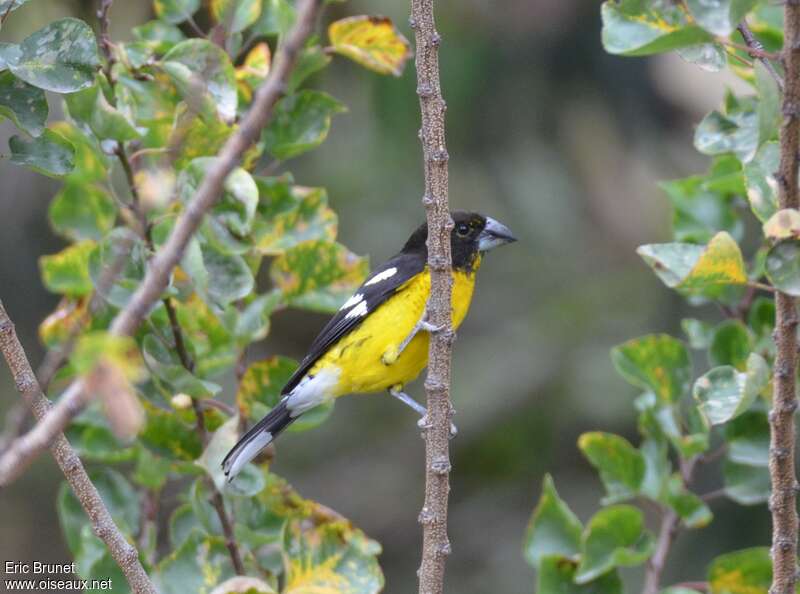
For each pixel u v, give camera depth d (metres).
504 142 14.80
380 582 7.82
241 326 8.70
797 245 6.36
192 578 8.16
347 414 16.33
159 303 8.48
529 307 15.62
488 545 15.50
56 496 15.02
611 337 15.20
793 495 6.55
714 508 13.76
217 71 7.72
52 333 8.81
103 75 8.30
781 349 6.45
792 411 6.46
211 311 8.75
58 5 12.27
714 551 13.79
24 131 6.81
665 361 8.97
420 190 14.66
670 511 8.86
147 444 8.76
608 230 15.07
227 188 7.30
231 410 8.84
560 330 15.36
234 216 7.45
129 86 8.07
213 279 7.89
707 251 6.69
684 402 9.06
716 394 6.94
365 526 15.70
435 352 7.06
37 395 6.20
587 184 14.89
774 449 6.54
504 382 15.26
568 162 14.90
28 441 4.35
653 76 14.18
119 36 12.15
